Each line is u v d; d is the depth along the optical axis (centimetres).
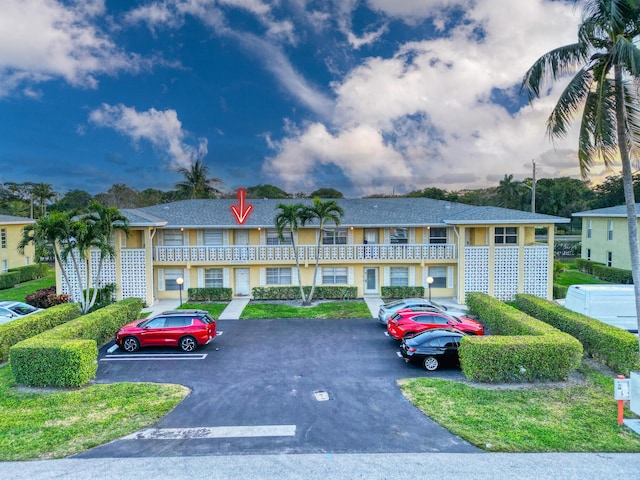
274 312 2366
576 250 4738
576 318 1616
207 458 835
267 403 1139
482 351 1266
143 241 2625
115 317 1888
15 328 1584
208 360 1545
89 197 6975
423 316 1750
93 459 837
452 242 2812
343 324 2105
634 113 1229
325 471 777
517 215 2569
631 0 1135
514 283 2580
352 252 2748
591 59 1284
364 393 1206
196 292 2705
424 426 984
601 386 1240
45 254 2050
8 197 7200
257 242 2856
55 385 1266
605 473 762
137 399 1165
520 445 878
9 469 794
